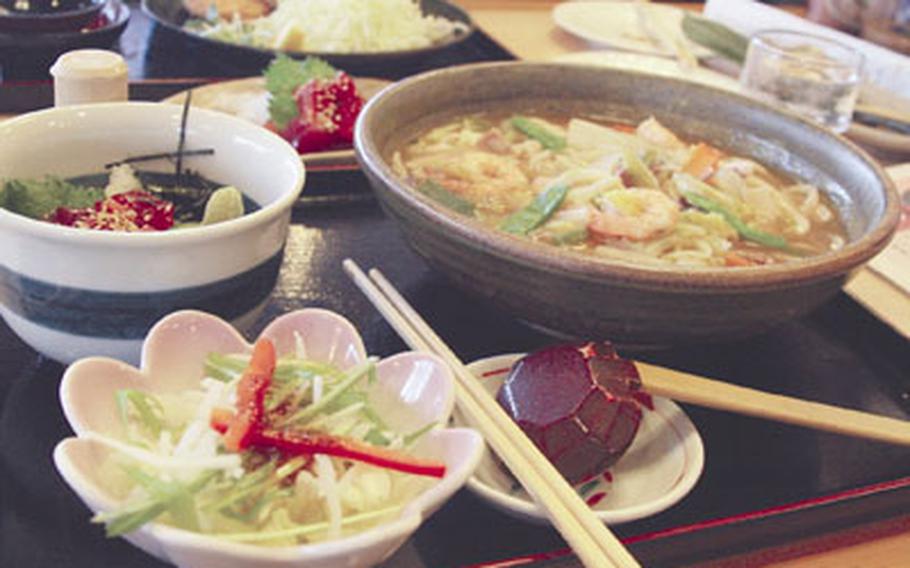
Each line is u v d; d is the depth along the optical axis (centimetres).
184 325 44
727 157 71
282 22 92
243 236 45
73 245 43
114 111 51
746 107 71
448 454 41
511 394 47
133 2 100
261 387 41
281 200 47
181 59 88
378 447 41
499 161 67
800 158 68
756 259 61
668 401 50
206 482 38
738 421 53
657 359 56
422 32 97
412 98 65
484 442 42
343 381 43
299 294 57
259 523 38
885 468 51
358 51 89
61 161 50
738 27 112
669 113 73
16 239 43
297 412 42
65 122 50
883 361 59
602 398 46
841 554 48
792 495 49
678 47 103
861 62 90
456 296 59
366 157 54
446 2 106
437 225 49
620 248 60
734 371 57
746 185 67
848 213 64
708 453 50
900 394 57
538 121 73
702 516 47
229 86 77
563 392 46
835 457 52
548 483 43
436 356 45
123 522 36
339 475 40
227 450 39
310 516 39
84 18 76
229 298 47
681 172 68
